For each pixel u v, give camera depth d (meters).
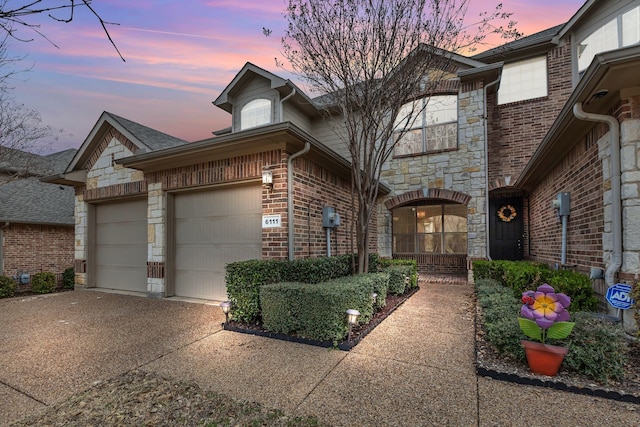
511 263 6.39
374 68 5.37
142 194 7.46
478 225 8.52
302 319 3.92
